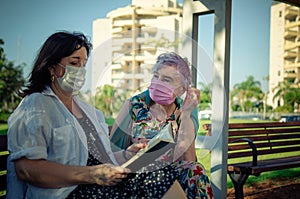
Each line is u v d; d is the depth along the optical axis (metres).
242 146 4.69
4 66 17.22
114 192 2.03
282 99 33.31
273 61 36.66
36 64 2.11
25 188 2.03
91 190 2.02
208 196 2.20
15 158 1.88
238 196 3.85
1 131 8.83
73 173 1.90
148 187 2.02
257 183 5.62
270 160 4.45
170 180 2.01
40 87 2.09
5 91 17.03
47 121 1.97
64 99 2.15
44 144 1.94
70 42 2.06
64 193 1.97
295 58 35.00
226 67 3.41
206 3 3.59
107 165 1.96
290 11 35.53
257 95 38.47
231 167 3.89
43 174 1.87
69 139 2.01
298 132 5.62
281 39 36.00
